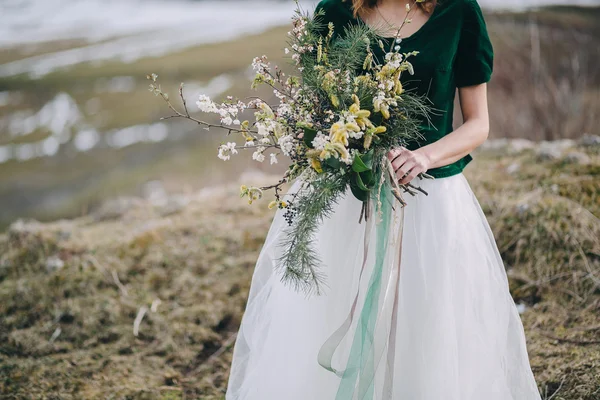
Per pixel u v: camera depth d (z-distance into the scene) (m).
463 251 2.10
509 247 3.37
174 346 3.24
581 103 5.62
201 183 6.20
